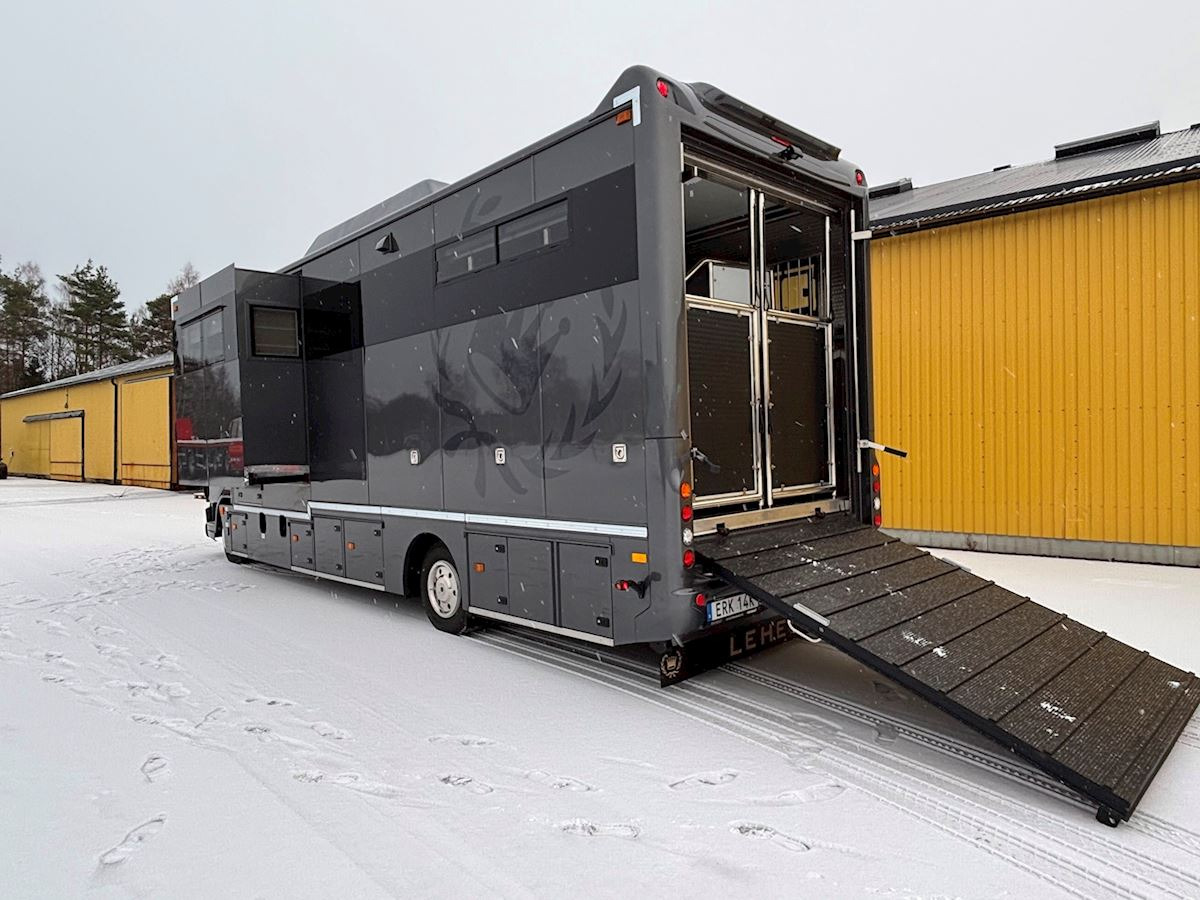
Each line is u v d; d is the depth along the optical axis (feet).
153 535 37.73
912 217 27.35
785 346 15.71
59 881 7.89
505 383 15.02
